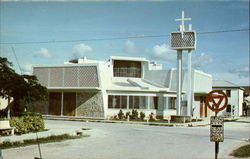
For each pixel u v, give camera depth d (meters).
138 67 45.69
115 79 43.56
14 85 21.34
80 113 39.06
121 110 38.59
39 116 22.09
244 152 14.20
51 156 12.59
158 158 12.59
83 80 38.78
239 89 65.75
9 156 12.36
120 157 12.64
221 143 17.92
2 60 20.92
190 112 37.16
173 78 44.09
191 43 35.84
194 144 17.19
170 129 26.75
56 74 40.28
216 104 9.86
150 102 40.47
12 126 19.08
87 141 17.62
